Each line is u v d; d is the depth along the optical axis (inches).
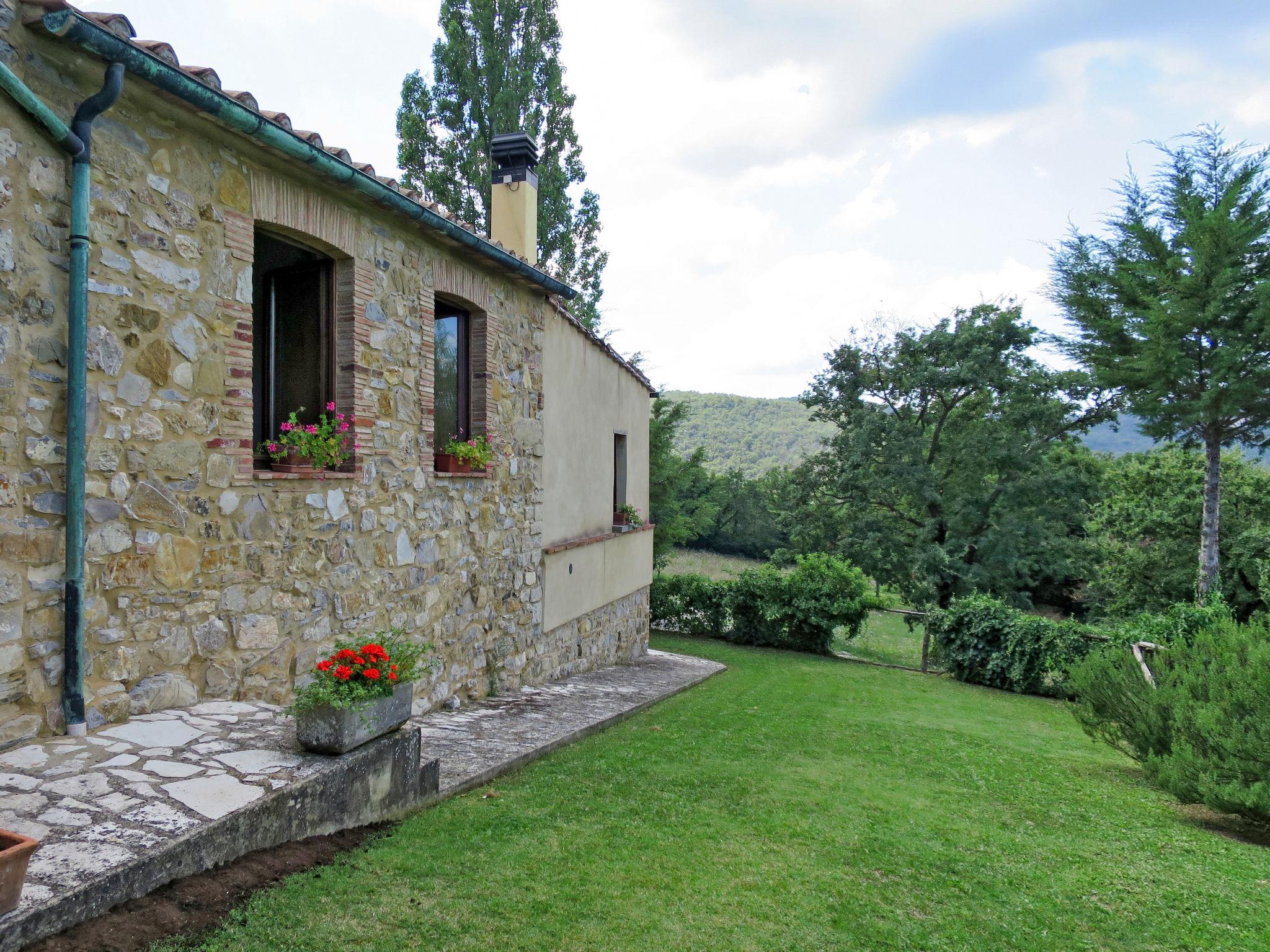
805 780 196.1
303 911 94.1
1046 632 464.4
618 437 436.5
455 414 261.9
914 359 896.3
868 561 880.9
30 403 122.2
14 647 120.3
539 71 643.5
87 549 131.0
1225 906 128.3
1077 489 848.9
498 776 176.6
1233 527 733.3
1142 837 170.7
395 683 138.2
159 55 133.3
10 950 71.6
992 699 436.8
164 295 145.5
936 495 852.0
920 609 872.9
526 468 301.0
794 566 981.8
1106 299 645.9
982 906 121.1
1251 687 195.0
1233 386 573.9
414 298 224.1
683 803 163.2
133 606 139.5
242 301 163.2
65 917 77.4
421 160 633.6
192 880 93.3
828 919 110.4
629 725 260.1
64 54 127.6
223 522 158.6
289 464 179.3
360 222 199.5
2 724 118.8
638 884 115.2
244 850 102.6
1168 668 254.8
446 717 232.8
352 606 197.6
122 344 137.5
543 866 118.6
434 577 237.0
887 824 161.0
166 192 145.9
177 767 116.4
